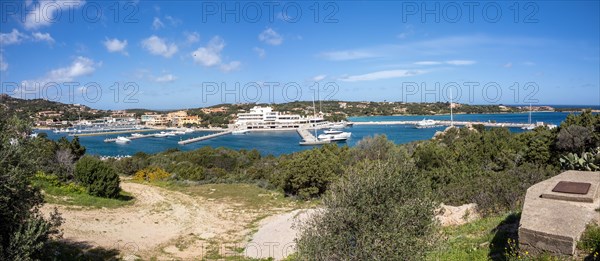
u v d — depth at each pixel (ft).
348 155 167.32
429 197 33.06
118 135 531.09
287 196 117.70
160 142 456.86
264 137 506.07
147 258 55.57
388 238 28.96
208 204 105.50
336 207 31.76
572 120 147.23
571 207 30.94
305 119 626.64
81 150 177.68
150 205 99.14
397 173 32.55
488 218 48.34
